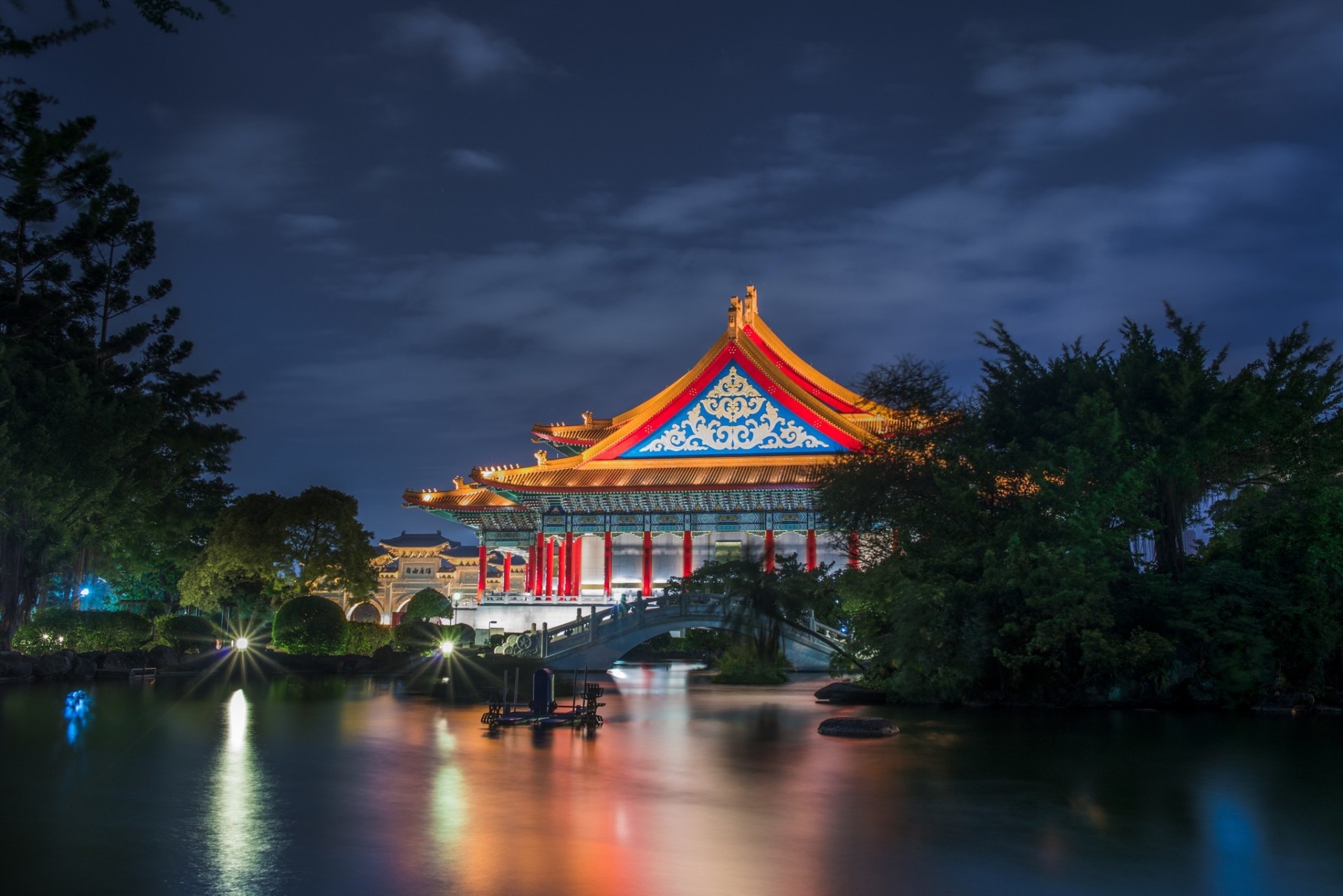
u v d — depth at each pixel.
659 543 92.25
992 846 18.09
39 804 20.89
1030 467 42.25
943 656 40.44
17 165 25.05
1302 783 24.03
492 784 23.30
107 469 58.25
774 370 84.81
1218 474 46.06
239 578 77.94
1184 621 38.81
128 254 80.25
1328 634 39.28
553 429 99.38
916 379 50.03
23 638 55.12
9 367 60.44
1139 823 19.97
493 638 74.94
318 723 34.50
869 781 24.02
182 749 28.27
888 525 47.88
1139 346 46.12
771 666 55.56
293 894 15.05
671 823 19.56
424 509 96.12
